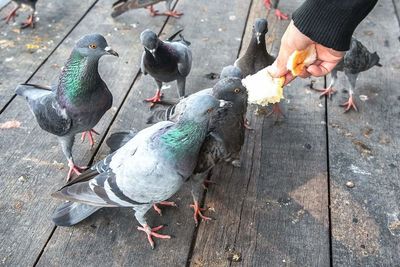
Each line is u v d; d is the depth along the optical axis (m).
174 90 1.05
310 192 0.78
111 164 0.67
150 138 0.64
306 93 1.02
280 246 0.70
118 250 0.69
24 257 0.67
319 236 0.71
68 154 0.81
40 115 0.78
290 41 0.72
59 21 1.24
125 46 1.15
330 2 0.65
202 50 1.14
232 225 0.73
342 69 0.95
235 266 0.67
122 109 0.96
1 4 1.29
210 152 0.71
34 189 0.78
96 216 0.73
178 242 0.70
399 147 0.87
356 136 0.90
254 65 0.95
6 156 0.84
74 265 0.66
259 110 0.96
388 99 0.99
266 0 1.31
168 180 0.64
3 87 1.00
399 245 0.70
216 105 0.63
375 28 1.22
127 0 1.24
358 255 0.68
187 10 1.31
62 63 1.08
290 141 0.89
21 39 1.16
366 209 0.75
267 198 0.77
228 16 1.28
